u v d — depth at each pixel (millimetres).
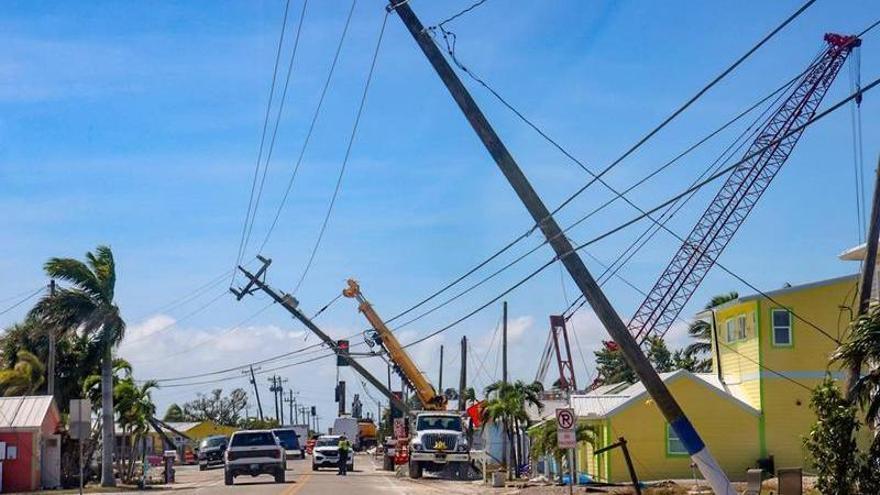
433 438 48906
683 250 54906
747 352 39375
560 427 27391
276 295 58531
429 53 22828
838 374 37000
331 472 57344
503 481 40906
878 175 21422
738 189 51688
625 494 31734
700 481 34875
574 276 21719
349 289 58062
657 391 21297
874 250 21531
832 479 19062
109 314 44406
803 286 38062
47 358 53938
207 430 116375
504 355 58031
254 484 42844
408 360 57594
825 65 47844
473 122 22594
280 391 145125
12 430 43531
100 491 41344
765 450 37781
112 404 45719
